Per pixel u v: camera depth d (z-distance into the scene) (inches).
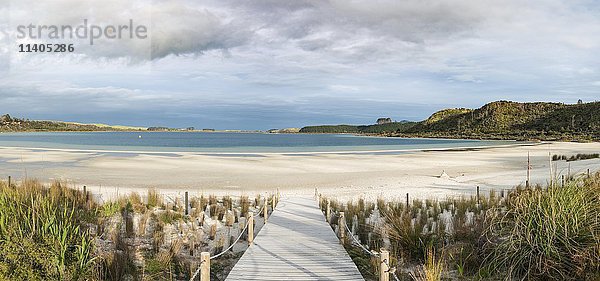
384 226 426.6
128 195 620.7
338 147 2812.5
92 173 1039.0
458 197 666.2
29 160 1387.8
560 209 261.1
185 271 318.0
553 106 5812.0
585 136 3998.5
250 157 1663.4
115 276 277.1
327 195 745.6
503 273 270.5
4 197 335.0
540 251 257.0
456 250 324.5
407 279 295.4
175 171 1116.5
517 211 287.4
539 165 1322.6
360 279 281.6
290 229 439.2
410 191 794.2
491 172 1155.9
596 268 244.8
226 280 277.9
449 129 6594.5
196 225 466.0
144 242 376.5
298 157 1690.5
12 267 232.2
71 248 273.6
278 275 288.5
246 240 429.4
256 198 650.8
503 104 6407.5
